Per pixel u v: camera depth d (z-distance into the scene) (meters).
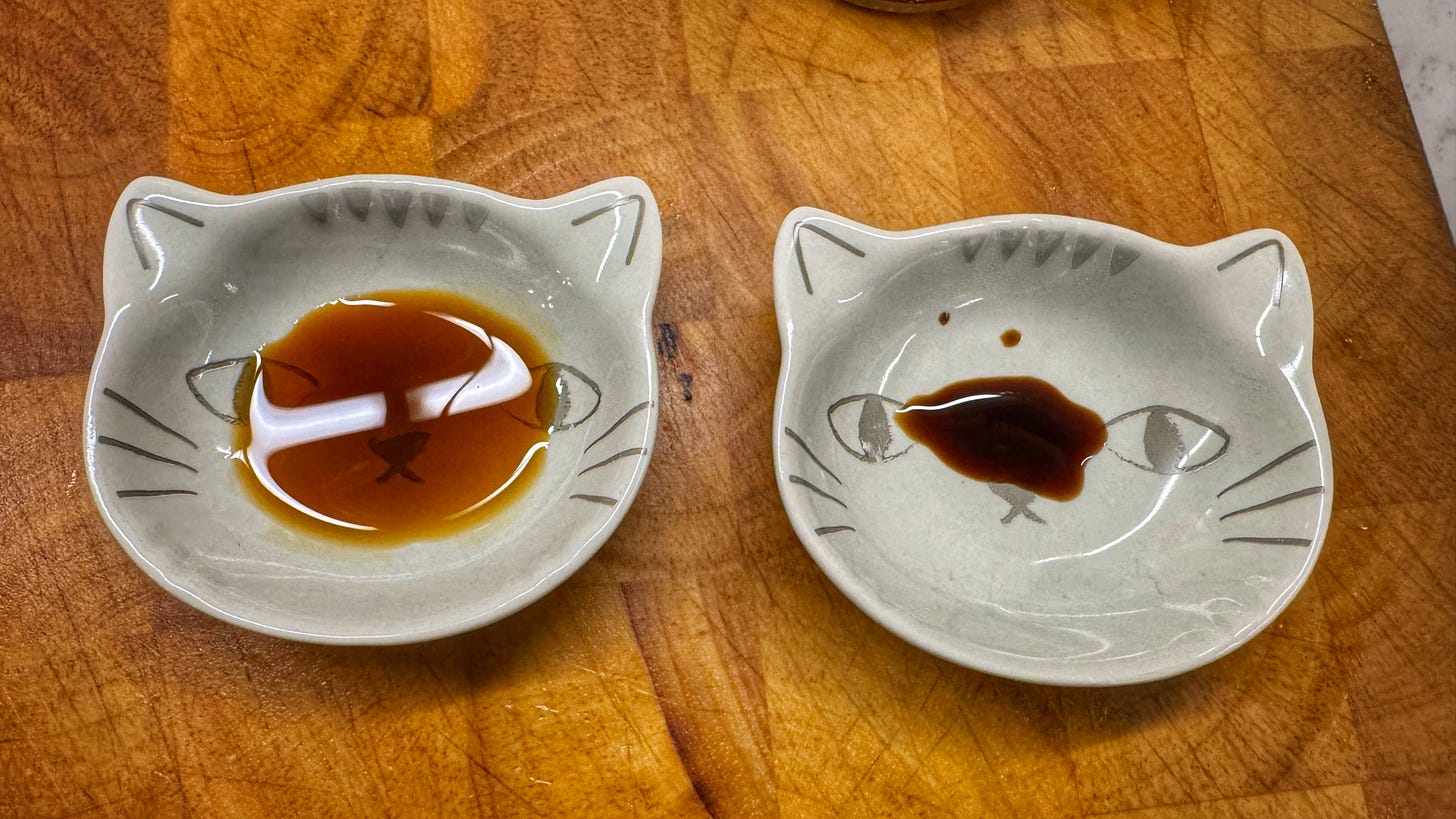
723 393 0.22
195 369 0.21
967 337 0.23
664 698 0.20
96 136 0.24
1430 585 0.22
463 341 0.22
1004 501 0.22
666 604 0.21
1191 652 0.19
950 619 0.20
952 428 0.22
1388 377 0.23
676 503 0.22
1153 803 0.20
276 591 0.19
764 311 0.23
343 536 0.20
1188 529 0.22
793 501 0.20
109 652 0.20
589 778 0.20
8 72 0.24
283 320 0.22
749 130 0.24
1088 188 0.25
